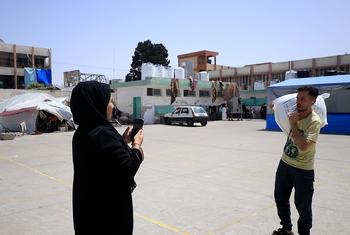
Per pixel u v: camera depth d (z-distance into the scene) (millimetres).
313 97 3691
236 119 37562
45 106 21656
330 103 23250
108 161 2080
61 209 5695
